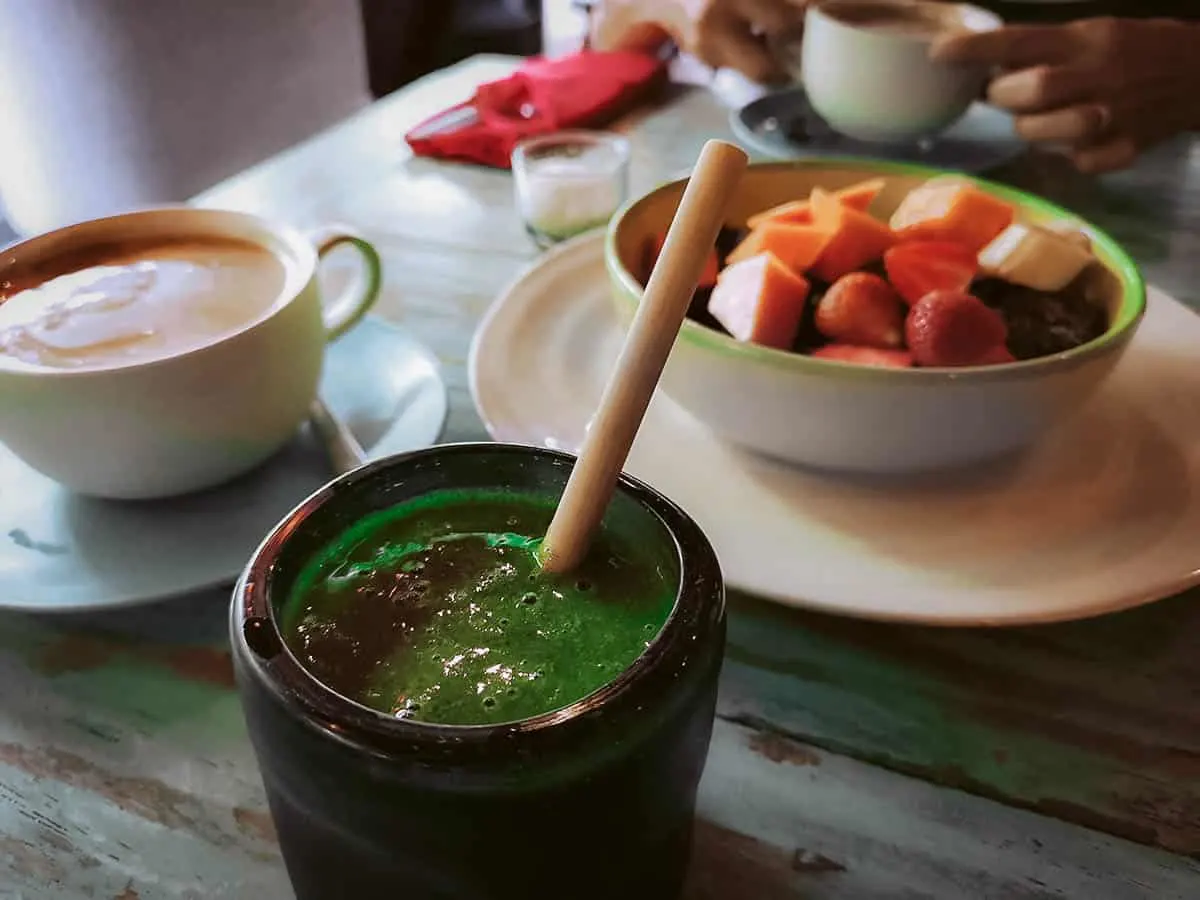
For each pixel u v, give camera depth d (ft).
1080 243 2.08
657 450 1.90
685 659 0.97
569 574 1.15
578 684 1.04
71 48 5.46
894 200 2.41
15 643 1.57
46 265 1.90
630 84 3.73
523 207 2.87
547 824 0.92
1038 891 1.23
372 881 1.00
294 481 1.83
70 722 1.44
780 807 1.34
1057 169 3.33
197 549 1.66
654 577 1.13
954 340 1.84
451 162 3.35
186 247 1.97
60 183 5.86
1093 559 1.62
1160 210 3.05
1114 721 1.45
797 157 3.31
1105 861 1.27
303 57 6.72
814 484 1.81
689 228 1.09
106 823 1.30
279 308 1.70
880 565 1.61
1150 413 1.98
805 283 1.94
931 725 1.45
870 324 1.96
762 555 1.63
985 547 1.65
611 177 2.86
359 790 0.90
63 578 1.59
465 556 1.19
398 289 2.62
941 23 3.52
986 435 1.66
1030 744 1.42
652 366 1.08
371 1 7.81
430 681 1.04
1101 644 1.57
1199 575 1.54
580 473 1.11
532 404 2.01
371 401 2.06
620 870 1.02
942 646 1.58
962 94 3.19
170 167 5.98
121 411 1.57
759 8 3.86
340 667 1.05
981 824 1.32
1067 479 1.82
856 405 1.62
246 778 1.36
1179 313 2.31
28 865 1.25
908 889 1.24
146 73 5.68
